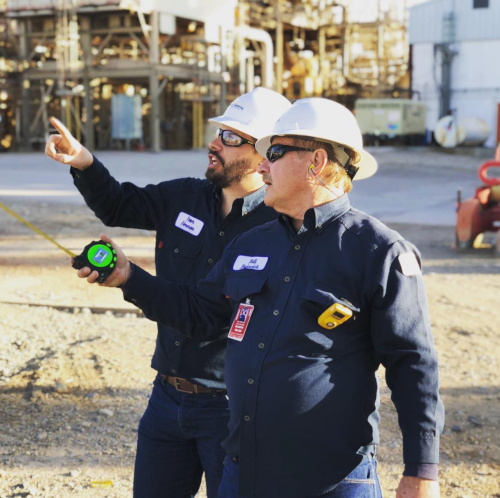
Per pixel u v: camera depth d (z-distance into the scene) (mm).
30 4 36312
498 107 40750
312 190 2381
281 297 2330
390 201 19359
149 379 5695
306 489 2281
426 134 41375
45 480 4199
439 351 6547
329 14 47250
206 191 3154
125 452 4574
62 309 7719
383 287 2250
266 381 2291
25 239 11914
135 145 40375
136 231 13055
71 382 5598
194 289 2674
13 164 28094
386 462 4531
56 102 40688
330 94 47094
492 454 4652
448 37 41156
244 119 2969
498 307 8102
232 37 40438
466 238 12188
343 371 2285
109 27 36656
